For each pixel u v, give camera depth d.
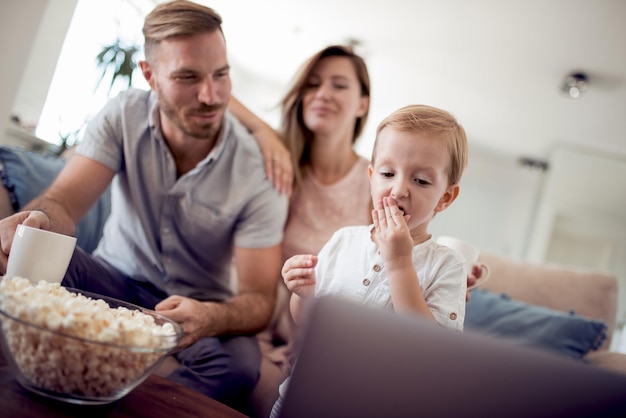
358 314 0.48
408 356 0.47
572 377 0.45
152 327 0.71
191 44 1.29
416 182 0.89
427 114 0.93
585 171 4.54
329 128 1.74
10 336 0.58
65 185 1.34
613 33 2.86
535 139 4.63
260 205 1.53
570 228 4.52
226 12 3.65
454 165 0.92
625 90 3.39
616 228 4.44
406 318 0.48
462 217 5.19
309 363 0.49
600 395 0.45
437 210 0.96
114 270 1.45
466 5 2.94
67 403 0.61
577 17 2.81
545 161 4.97
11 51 2.25
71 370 0.58
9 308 0.58
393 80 4.20
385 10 3.21
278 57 4.28
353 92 1.77
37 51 2.32
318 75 1.76
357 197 1.72
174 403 0.72
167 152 1.44
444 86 4.09
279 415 0.50
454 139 0.92
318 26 3.62
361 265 0.96
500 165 5.24
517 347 0.46
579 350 1.56
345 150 1.81
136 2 2.91
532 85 3.69
